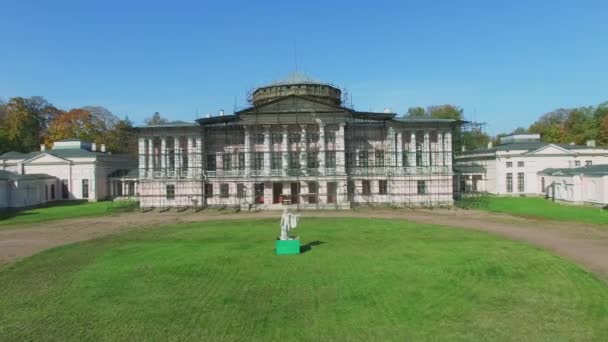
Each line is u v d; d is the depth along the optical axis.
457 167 91.88
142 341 16.14
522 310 18.84
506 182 91.75
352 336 16.23
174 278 24.77
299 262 28.48
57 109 134.50
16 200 72.88
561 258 28.89
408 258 29.33
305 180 71.62
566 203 72.06
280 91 80.75
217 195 74.31
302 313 18.73
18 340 16.44
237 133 76.12
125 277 25.14
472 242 35.50
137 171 88.88
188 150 75.50
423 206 70.31
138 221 54.34
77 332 17.09
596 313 18.44
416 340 15.81
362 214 59.97
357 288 22.31
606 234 39.38
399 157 73.94
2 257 32.06
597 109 121.94
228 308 19.52
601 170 65.81
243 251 32.53
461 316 18.17
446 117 128.88
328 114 72.06
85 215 62.31
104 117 133.12
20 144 117.94
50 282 24.39
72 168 89.69
